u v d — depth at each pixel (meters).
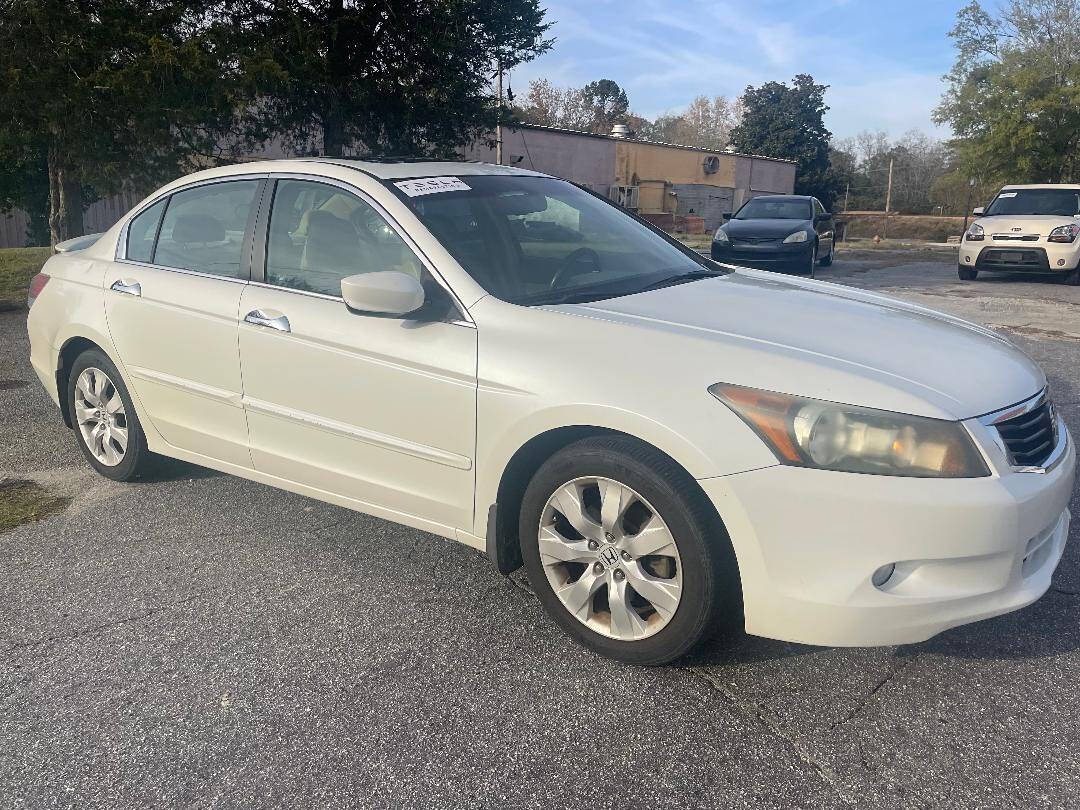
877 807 2.18
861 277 15.32
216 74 11.39
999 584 2.48
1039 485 2.51
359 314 3.11
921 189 68.81
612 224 3.99
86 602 3.24
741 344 2.68
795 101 63.97
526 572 3.17
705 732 2.47
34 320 4.64
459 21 15.70
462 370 2.93
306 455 3.49
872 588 2.41
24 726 2.52
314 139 16.91
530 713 2.56
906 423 2.40
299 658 2.86
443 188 3.52
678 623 2.63
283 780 2.29
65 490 4.38
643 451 2.62
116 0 11.30
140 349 4.01
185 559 3.59
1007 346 3.08
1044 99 27.77
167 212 4.11
